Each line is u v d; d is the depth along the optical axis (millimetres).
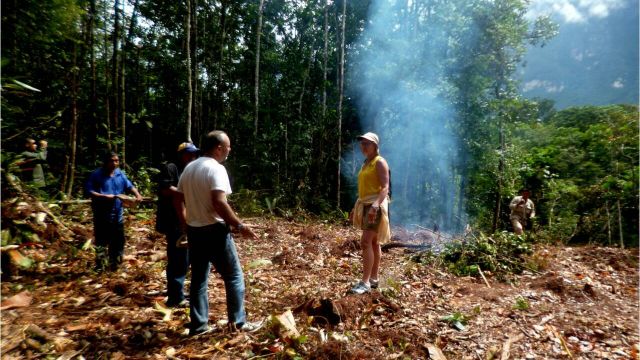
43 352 2482
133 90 16141
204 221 2721
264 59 18141
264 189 12164
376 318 3434
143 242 5664
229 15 16672
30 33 5914
